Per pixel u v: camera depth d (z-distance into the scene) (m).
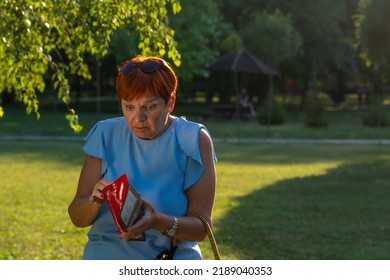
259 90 55.72
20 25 7.07
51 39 7.85
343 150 29.12
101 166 3.66
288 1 54.31
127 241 3.61
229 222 13.33
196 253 3.69
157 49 7.42
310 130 39.50
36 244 11.20
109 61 49.19
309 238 12.05
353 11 58.81
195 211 3.60
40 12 7.27
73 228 12.48
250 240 11.77
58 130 36.03
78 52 7.66
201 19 38.56
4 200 15.54
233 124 43.22
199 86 67.81
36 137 32.94
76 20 7.48
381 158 25.88
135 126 3.45
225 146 30.56
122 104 3.46
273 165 23.38
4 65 7.55
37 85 7.75
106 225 3.65
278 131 38.38
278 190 17.80
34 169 21.12
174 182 3.60
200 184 3.62
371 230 12.82
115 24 7.50
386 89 77.88
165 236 3.62
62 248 10.91
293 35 49.12
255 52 47.44
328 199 16.39
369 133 37.75
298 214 14.35
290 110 59.91
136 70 3.40
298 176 20.59
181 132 3.63
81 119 42.78
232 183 18.95
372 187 18.42
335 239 12.02
